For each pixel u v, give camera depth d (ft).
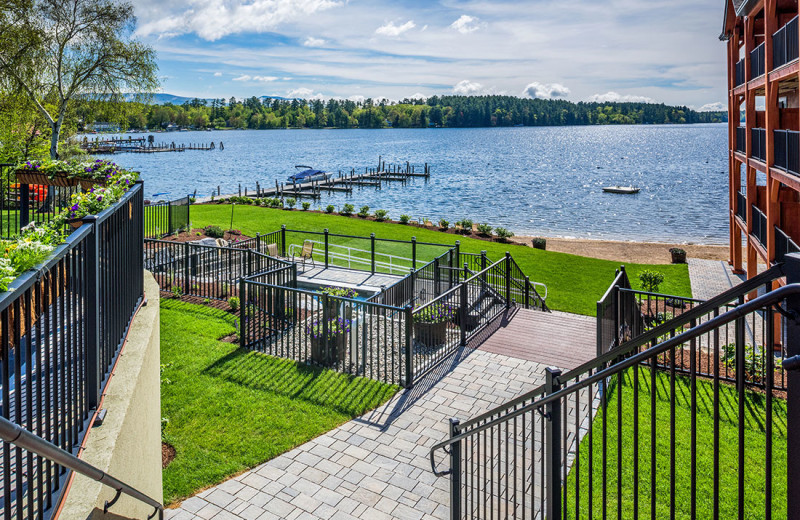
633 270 74.28
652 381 8.22
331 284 55.26
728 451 22.80
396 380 30.78
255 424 26.09
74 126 95.25
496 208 162.81
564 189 210.59
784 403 26.45
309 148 504.02
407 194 196.24
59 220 14.88
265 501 20.92
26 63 78.02
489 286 43.55
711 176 259.80
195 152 451.94
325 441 24.90
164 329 37.35
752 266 59.93
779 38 44.98
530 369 32.14
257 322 38.65
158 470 17.11
